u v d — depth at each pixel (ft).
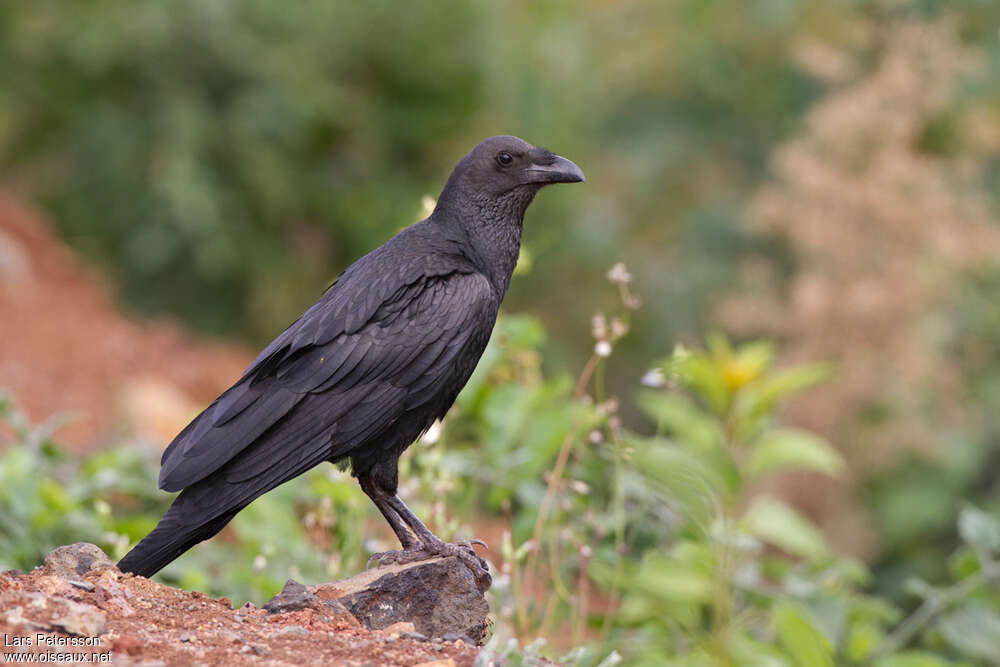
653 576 20.71
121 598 16.60
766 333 54.39
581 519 25.09
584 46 67.87
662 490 22.75
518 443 25.26
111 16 53.93
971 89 57.88
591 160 65.87
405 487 23.81
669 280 63.31
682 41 68.54
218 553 25.72
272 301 55.11
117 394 43.57
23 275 50.03
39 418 40.04
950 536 51.13
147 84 55.21
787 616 19.26
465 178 21.74
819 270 51.65
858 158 51.75
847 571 26.40
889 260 50.42
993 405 53.21
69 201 55.16
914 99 51.75
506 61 60.23
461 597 18.28
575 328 61.16
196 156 54.08
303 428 18.92
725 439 22.70
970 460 50.57
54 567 17.53
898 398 49.85
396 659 15.40
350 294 19.72
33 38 54.49
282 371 19.01
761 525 22.36
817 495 49.14
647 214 66.80
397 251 20.61
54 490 23.81
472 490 24.98
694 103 68.85
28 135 55.52
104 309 51.24
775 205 52.70
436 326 19.77
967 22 59.36
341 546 24.61
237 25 55.52
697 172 67.51
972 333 54.80
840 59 56.59
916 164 50.67
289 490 25.58
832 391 49.39
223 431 18.44
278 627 16.53
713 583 20.94
